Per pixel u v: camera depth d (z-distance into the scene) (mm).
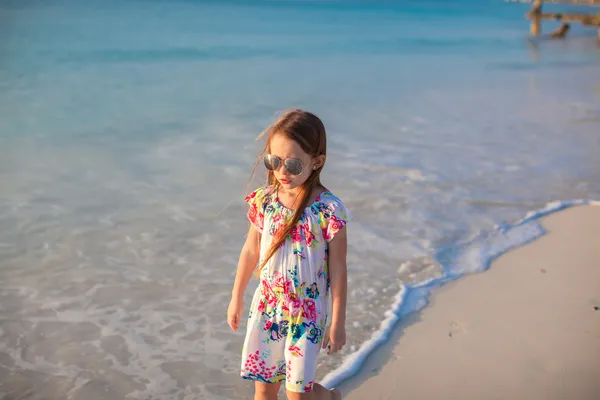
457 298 4418
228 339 3949
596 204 6352
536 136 9141
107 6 31750
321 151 2785
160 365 3654
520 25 35406
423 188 6719
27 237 5285
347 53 20141
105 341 3873
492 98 12445
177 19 28578
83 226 5551
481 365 3627
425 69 17000
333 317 2812
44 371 3564
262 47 20656
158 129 9102
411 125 9773
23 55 16516
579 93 13125
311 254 2803
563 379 3494
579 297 4426
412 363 3648
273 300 2850
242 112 10445
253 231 3023
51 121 9438
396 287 4578
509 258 5082
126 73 14477
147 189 6520
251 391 3453
